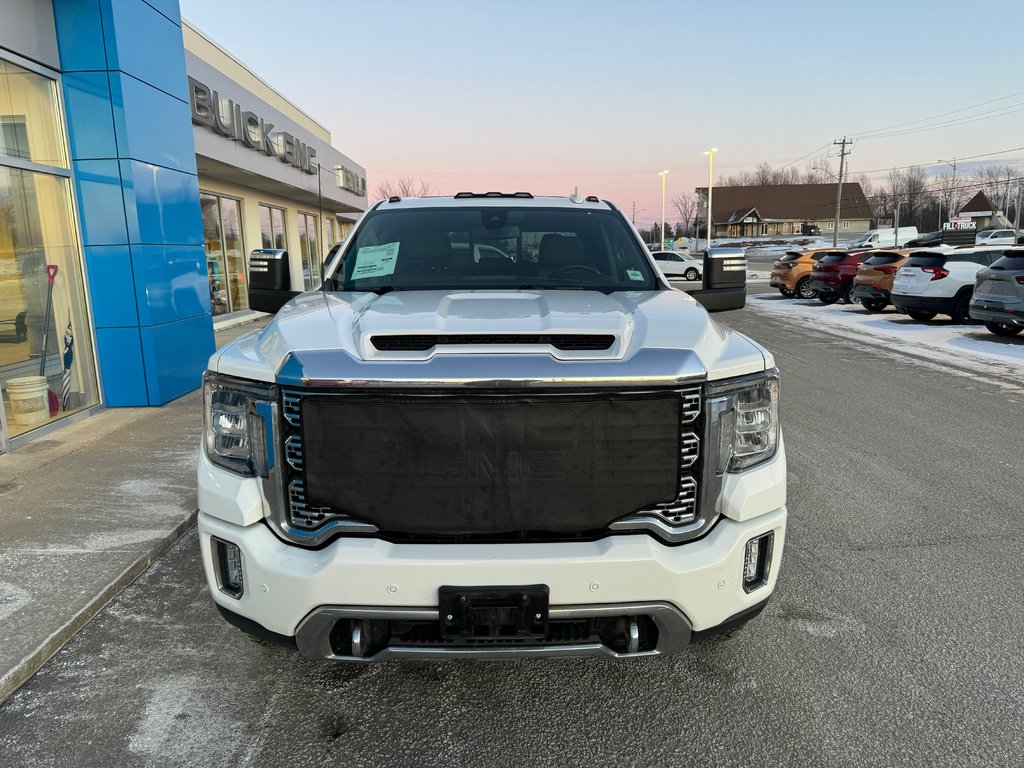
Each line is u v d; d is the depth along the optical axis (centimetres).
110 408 713
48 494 463
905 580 362
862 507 465
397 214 383
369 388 209
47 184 644
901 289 1506
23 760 234
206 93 1183
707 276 348
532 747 241
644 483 216
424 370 209
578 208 393
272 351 230
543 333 225
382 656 219
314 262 2328
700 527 223
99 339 702
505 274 344
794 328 1479
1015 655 294
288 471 221
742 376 230
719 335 254
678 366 215
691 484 222
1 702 264
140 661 292
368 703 265
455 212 383
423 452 212
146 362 707
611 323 237
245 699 267
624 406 212
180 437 599
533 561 208
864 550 399
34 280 621
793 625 319
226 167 1317
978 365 1006
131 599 343
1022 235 4475
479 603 211
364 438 212
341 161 2417
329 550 215
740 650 299
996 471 538
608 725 252
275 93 1941
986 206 8844
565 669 287
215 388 235
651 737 246
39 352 625
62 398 654
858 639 307
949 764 231
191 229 802
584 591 212
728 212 9444
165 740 244
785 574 370
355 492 214
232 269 1602
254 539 222
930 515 451
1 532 402
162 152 733
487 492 213
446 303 269
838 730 248
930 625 319
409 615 212
